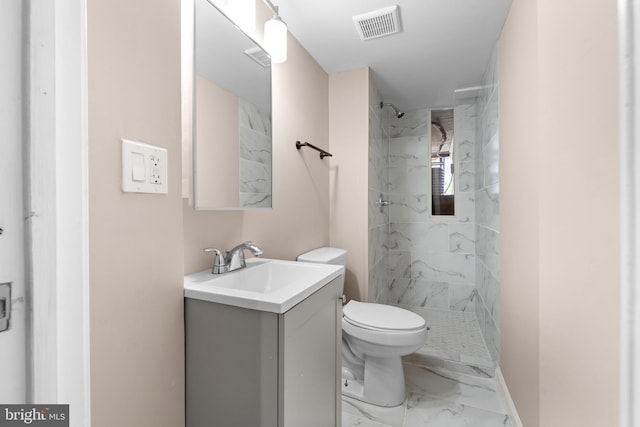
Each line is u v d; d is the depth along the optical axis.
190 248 1.08
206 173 1.12
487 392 1.67
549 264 1.09
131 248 0.69
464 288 2.88
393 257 3.14
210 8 1.14
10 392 0.40
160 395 0.78
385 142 2.97
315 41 1.83
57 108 0.47
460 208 2.92
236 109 1.26
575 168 0.99
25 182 0.42
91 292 0.61
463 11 1.55
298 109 1.81
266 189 1.45
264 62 1.44
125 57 0.67
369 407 1.54
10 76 0.40
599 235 0.91
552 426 1.08
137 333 0.71
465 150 2.90
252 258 1.38
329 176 2.26
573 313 0.99
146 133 0.72
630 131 0.22
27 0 0.42
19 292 0.41
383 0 1.48
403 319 1.56
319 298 0.99
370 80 2.23
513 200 1.45
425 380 1.78
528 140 1.23
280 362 0.77
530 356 1.23
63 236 0.48
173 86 0.80
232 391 0.82
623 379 0.23
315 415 0.96
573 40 0.99
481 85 2.39
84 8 0.52
